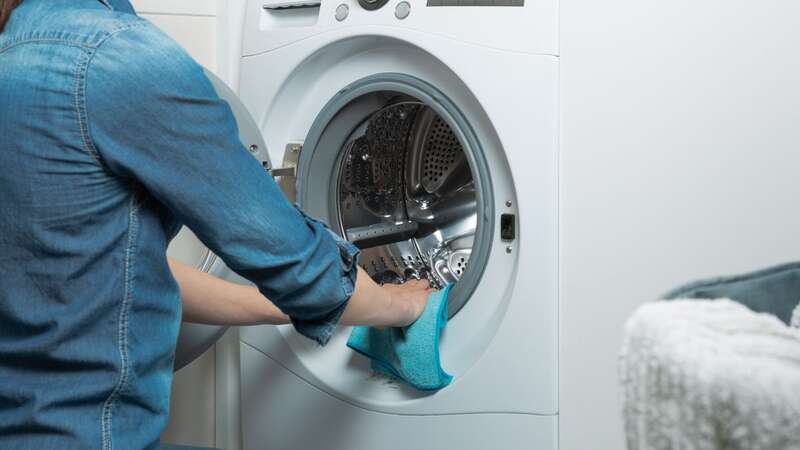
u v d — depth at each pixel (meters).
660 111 1.16
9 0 0.81
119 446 0.80
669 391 0.36
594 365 1.22
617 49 1.18
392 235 1.61
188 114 0.76
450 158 1.56
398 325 1.32
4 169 0.75
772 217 1.10
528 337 1.26
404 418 1.40
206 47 1.67
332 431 1.50
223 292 1.25
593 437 1.23
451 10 1.30
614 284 1.20
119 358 0.79
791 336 0.39
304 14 1.53
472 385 1.32
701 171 1.14
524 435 1.28
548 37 1.22
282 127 1.58
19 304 0.78
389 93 1.47
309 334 0.98
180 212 0.79
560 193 1.24
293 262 0.85
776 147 1.09
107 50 0.75
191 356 1.46
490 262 1.34
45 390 0.78
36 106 0.74
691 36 1.14
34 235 0.76
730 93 1.12
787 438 0.32
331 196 1.55
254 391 1.61
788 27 1.08
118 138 0.75
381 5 1.38
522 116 1.24
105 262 0.78
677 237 1.16
